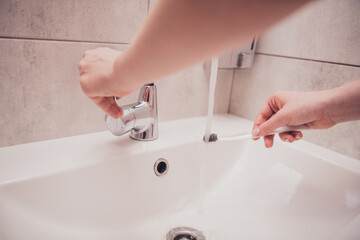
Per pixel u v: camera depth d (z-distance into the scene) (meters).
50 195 0.39
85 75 0.32
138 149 0.47
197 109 0.69
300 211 0.46
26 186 0.36
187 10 0.19
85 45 0.48
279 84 0.63
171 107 0.64
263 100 0.67
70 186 0.40
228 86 0.73
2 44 0.41
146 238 0.45
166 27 0.20
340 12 0.51
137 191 0.47
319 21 0.54
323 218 0.44
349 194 0.45
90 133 0.54
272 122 0.42
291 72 0.60
